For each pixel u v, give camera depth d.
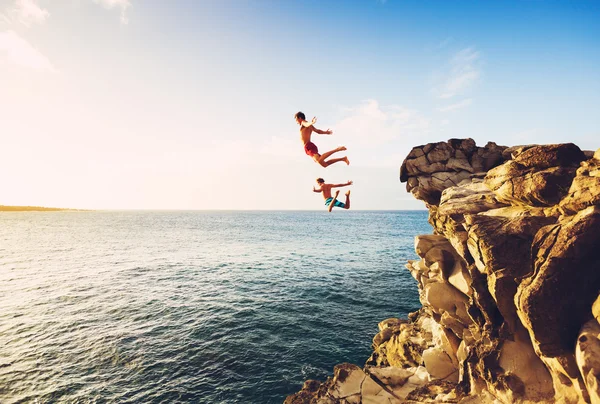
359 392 12.66
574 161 9.15
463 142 14.23
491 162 13.65
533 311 7.68
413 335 17.25
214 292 35.47
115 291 35.81
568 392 7.46
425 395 11.48
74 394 16.80
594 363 6.29
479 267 9.70
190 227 147.00
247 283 39.50
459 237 10.89
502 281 8.74
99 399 16.38
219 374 18.69
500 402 9.04
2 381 17.94
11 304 31.28
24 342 22.78
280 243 81.94
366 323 26.55
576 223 7.42
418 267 15.98
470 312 11.32
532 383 8.54
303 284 38.84
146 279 41.91
